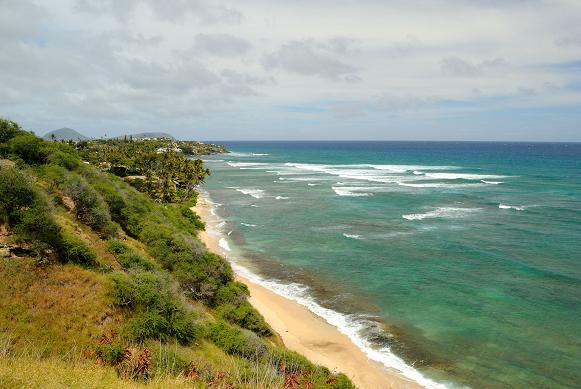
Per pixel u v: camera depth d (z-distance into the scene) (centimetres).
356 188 9488
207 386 1444
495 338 2906
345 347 2791
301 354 2644
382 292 3681
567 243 5006
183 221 5225
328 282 3912
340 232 5612
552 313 3256
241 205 7662
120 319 2106
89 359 1625
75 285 2194
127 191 4575
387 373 2506
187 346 2128
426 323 3125
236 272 4162
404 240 5200
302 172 13600
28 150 3756
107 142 16188
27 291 2038
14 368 1312
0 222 2298
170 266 3219
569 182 10212
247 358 2205
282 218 6519
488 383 2409
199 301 2920
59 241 2400
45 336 1830
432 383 2412
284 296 3594
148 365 1517
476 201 7669
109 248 2841
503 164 16162
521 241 5109
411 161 18550
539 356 2681
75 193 3139
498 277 3988
